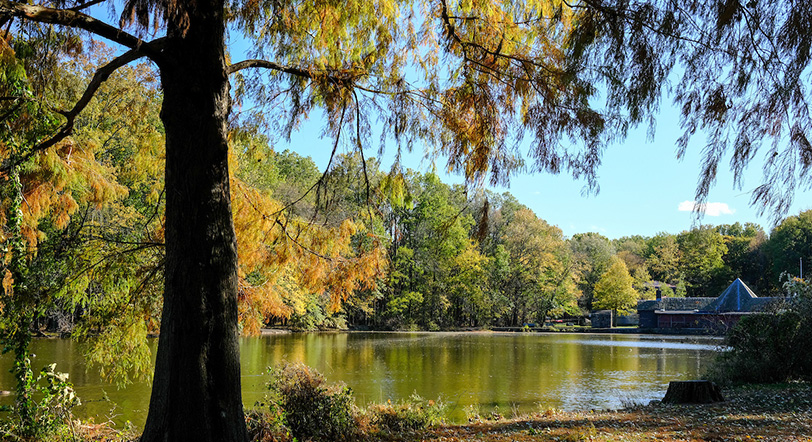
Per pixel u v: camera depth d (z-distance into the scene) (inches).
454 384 581.9
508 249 2153.1
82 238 265.7
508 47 193.5
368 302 1895.9
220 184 163.2
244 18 210.1
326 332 1672.0
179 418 150.7
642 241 3878.0
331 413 282.7
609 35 119.7
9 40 181.8
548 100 161.9
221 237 161.0
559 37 167.9
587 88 138.3
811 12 99.7
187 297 154.9
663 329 1854.1
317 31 217.9
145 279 242.5
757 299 1761.8
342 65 219.5
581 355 962.1
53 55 191.9
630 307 2247.8
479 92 199.9
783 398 390.3
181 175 159.0
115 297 272.7
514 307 2174.0
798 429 275.0
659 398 501.0
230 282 162.2
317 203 229.6
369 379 611.5
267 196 242.2
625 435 276.7
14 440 234.8
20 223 258.4
